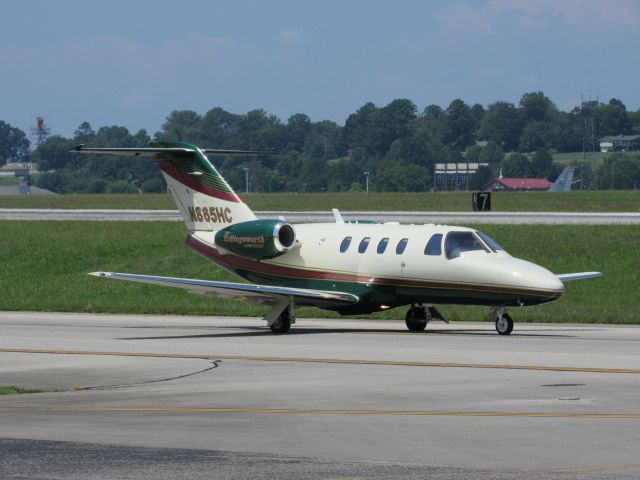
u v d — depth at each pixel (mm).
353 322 98688
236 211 92750
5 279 144500
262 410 46438
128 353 69562
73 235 165000
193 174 94188
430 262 82250
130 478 34062
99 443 39500
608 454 36906
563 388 51500
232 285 82062
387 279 84500
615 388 51344
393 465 35531
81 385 55625
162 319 101375
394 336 80750
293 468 35219
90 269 148750
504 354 66062
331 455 37156
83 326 92375
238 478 33906
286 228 89500
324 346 72562
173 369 61188
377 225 88062
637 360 62312
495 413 44750
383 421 43312
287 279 89562
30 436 40938
